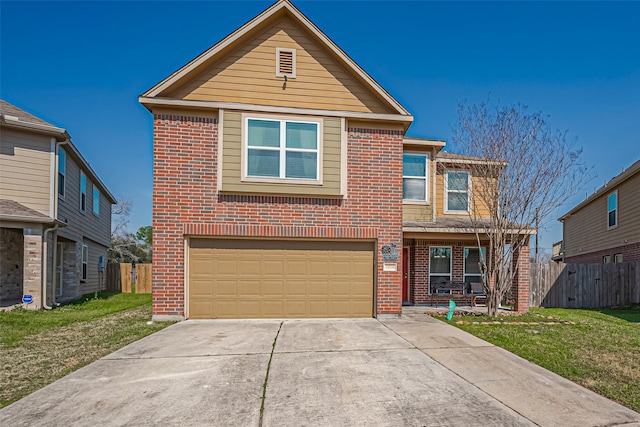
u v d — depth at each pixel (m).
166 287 8.68
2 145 11.48
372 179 9.45
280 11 9.19
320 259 9.31
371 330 7.93
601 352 6.64
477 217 13.01
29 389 4.73
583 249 21.19
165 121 8.78
